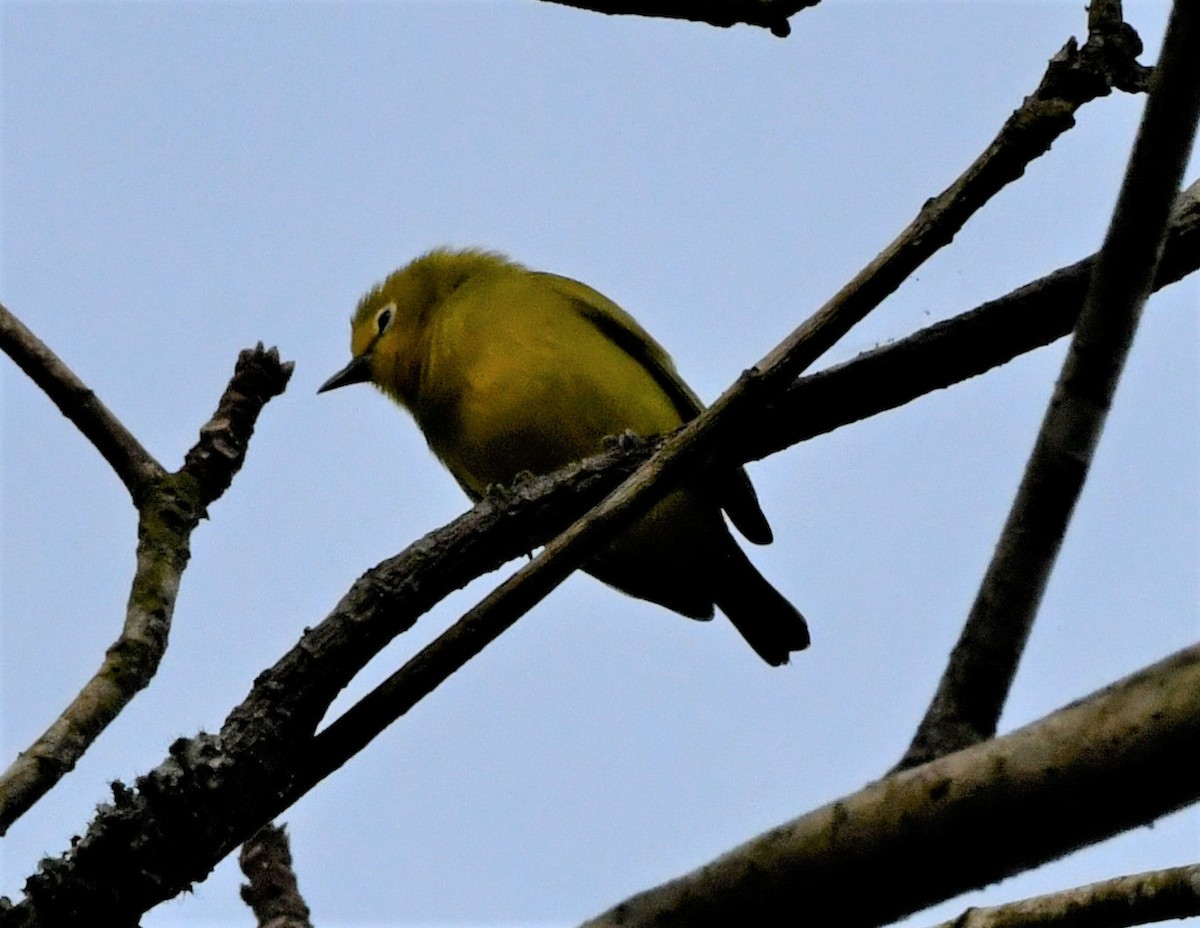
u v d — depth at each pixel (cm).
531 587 716
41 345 862
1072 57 647
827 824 550
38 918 716
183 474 859
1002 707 629
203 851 732
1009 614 635
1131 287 639
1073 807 506
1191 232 851
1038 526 642
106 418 862
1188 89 616
